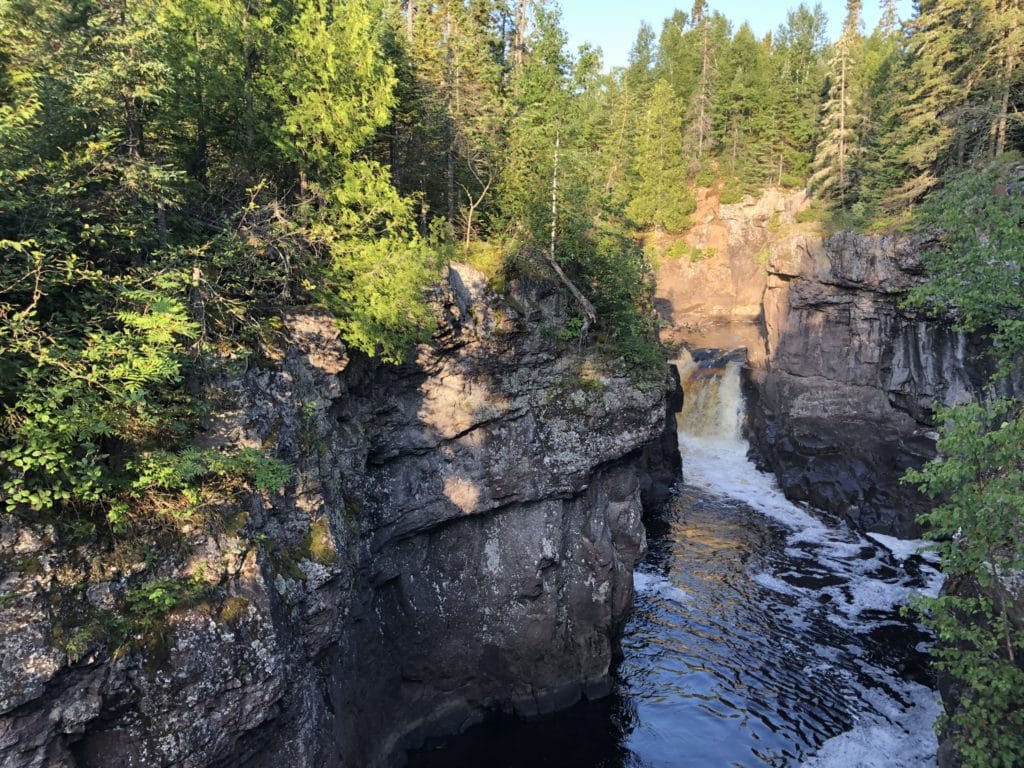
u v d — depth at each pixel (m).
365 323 16.61
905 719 21.45
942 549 14.86
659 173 67.88
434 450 20.92
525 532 22.28
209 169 18.89
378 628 19.88
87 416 10.37
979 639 14.11
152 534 11.35
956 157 36.38
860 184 45.97
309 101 16.06
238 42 15.51
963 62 35.25
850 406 37.75
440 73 25.77
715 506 39.47
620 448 23.86
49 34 13.05
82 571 10.30
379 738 18.95
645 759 20.30
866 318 36.84
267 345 15.20
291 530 14.38
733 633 26.58
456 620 21.59
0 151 11.02
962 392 31.81
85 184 12.84
